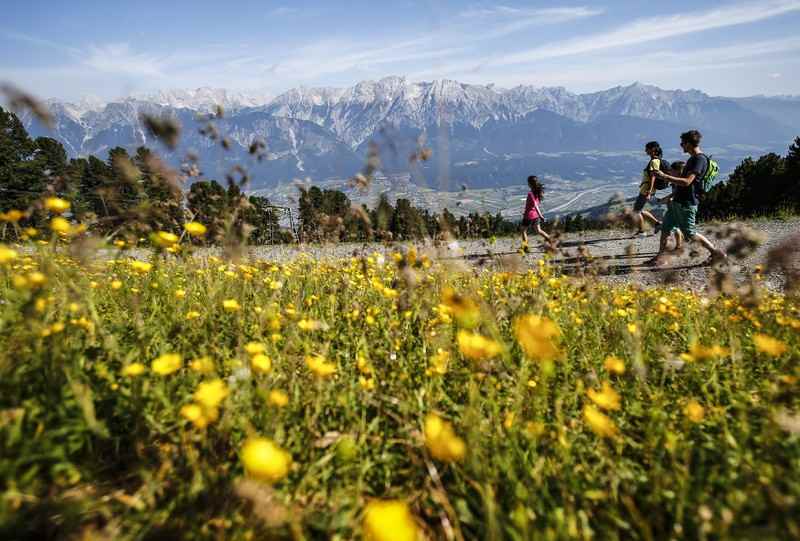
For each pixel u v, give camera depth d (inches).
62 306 99.1
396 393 101.7
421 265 136.6
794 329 140.7
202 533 62.5
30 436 70.3
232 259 128.1
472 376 91.3
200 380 98.8
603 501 73.2
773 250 162.7
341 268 206.5
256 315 131.4
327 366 89.6
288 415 85.4
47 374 78.4
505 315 131.3
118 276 158.1
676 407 103.3
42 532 60.8
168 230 123.1
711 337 146.6
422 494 76.9
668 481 76.0
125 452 79.1
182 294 135.0
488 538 62.4
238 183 123.0
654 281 306.7
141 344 102.0
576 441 89.0
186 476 72.6
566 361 113.0
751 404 101.3
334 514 67.9
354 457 80.3
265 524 60.4
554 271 228.1
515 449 80.6
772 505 62.9
